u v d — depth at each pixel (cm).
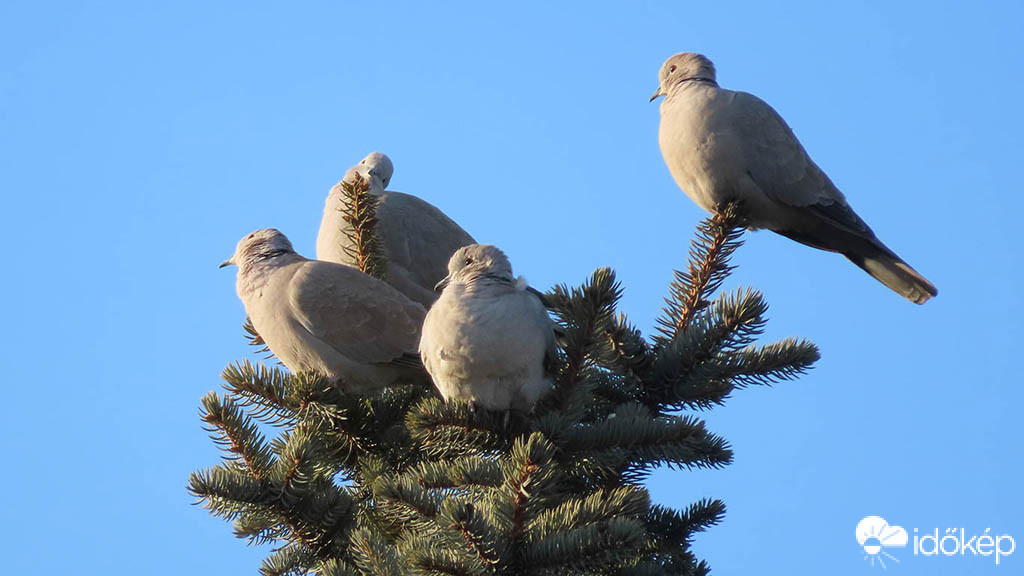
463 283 1062
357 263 1370
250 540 1002
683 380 1096
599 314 959
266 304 1312
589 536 805
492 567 812
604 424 966
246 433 980
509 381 1041
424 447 1052
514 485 823
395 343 1287
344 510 1001
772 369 1090
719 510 1056
